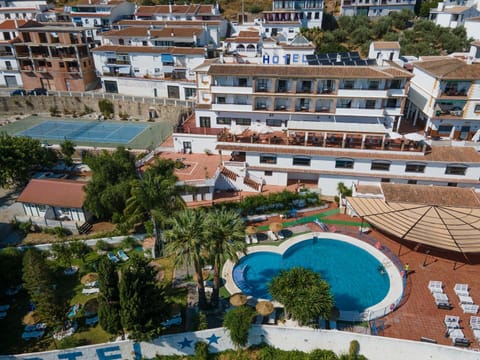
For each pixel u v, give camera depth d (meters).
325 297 25.95
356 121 52.75
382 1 118.25
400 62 64.69
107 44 88.56
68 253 36.41
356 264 35.69
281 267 35.25
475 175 44.00
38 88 89.75
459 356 24.70
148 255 37.22
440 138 55.72
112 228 42.19
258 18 116.81
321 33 102.88
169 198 34.12
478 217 36.47
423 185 41.62
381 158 44.50
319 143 47.41
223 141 49.00
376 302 30.72
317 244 39.06
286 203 44.31
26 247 36.97
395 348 25.52
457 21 103.38
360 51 95.88
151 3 138.00
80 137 69.31
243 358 26.78
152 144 62.12
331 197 47.91
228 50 78.56
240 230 27.88
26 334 28.05
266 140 49.06
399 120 52.97
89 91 88.38
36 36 86.44
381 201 40.19
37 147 51.94
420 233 34.47
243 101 54.03
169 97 82.88
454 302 30.56
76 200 42.09
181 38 83.75
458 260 36.06
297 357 26.75
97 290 32.47
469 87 52.31
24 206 43.72
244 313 26.08
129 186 41.12
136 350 26.42
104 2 112.56
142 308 24.45
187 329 28.03
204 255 26.62
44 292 26.91
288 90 51.88
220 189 48.03
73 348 25.52
